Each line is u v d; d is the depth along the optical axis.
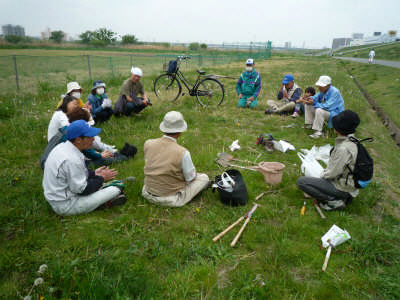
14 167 3.89
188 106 7.54
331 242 2.55
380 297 2.10
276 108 7.06
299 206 3.22
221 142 5.06
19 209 2.91
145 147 3.05
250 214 2.98
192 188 3.18
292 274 2.29
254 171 3.97
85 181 2.78
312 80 13.12
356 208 3.16
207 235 2.70
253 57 32.88
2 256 2.29
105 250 2.48
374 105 9.07
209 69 17.69
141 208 3.06
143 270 2.24
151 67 17.64
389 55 38.44
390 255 2.48
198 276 2.22
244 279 2.20
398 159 4.79
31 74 12.81
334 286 2.16
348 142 2.79
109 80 11.02
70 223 2.76
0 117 6.04
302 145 5.05
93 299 1.94
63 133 3.37
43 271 2.16
